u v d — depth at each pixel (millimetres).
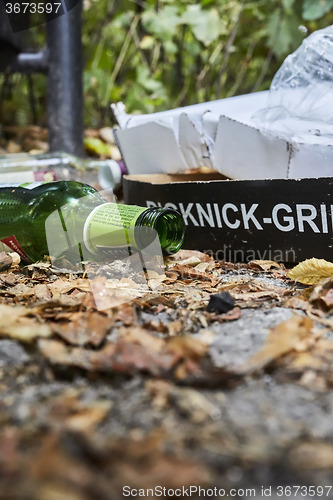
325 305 384
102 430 277
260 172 507
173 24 948
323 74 497
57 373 321
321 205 460
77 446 258
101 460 249
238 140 511
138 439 266
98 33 1032
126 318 375
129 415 288
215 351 340
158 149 564
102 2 1022
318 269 440
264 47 1012
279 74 520
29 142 970
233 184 490
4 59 780
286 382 314
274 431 275
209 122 531
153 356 320
